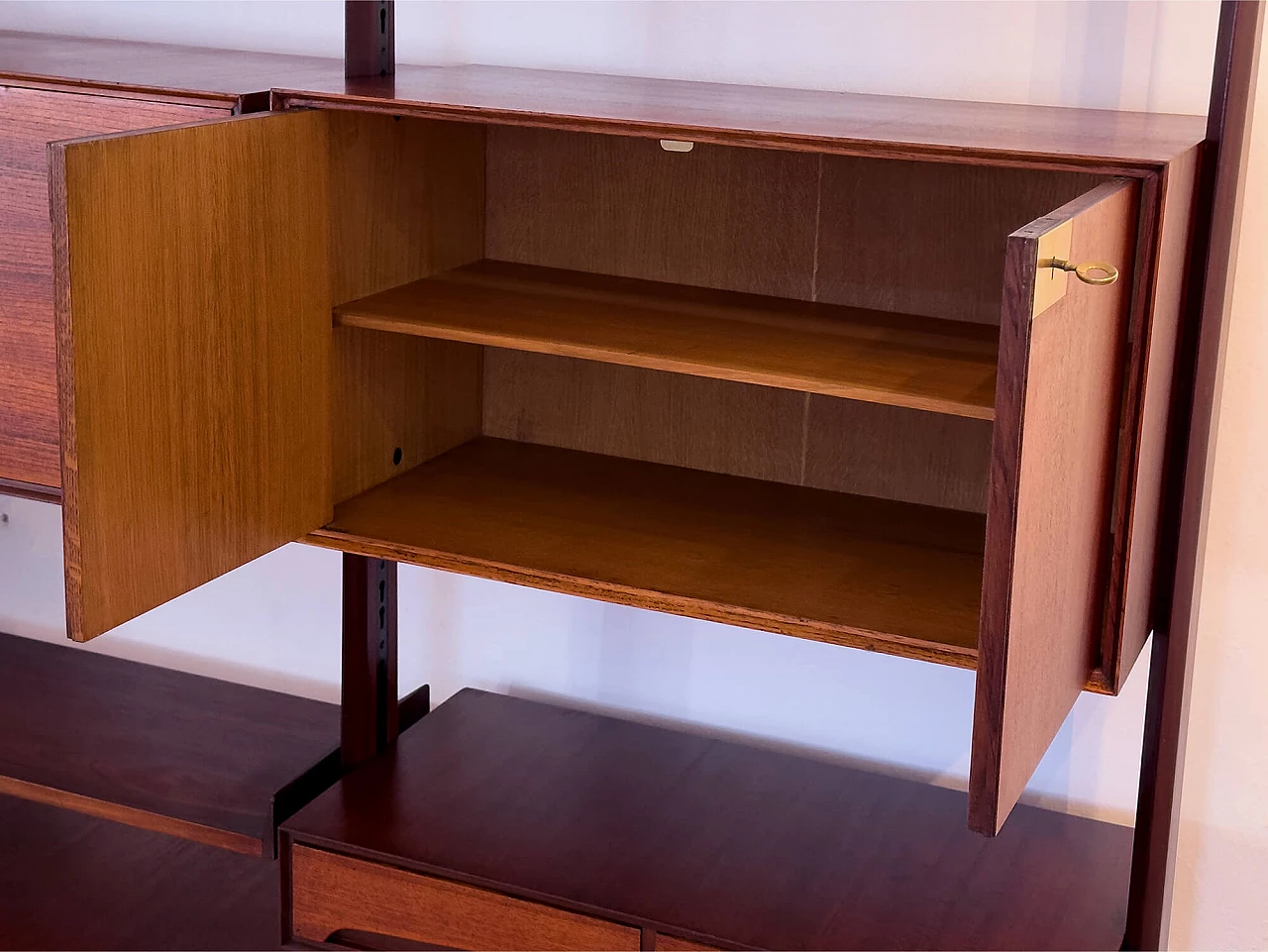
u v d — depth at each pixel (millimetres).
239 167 1260
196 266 1227
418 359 1630
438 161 1584
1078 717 1703
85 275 1111
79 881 1880
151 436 1209
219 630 2094
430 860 1527
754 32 1644
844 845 1598
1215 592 1602
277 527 1406
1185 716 1650
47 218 1360
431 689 2021
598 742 1807
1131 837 1636
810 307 1553
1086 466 1094
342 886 1573
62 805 1668
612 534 1489
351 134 1423
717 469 1688
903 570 1419
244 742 1808
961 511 1585
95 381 1139
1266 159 1457
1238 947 1702
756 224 1582
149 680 1994
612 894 1483
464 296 1524
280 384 1370
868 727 1801
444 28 1774
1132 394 1138
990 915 1479
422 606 1992
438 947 1561
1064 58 1529
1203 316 1271
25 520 2133
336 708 1932
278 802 1659
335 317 1430
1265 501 1550
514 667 1961
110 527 1180
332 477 1487
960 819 1658
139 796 1651
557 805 1653
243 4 1837
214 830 1606
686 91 1542
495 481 1629
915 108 1461
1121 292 1109
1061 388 987
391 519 1499
